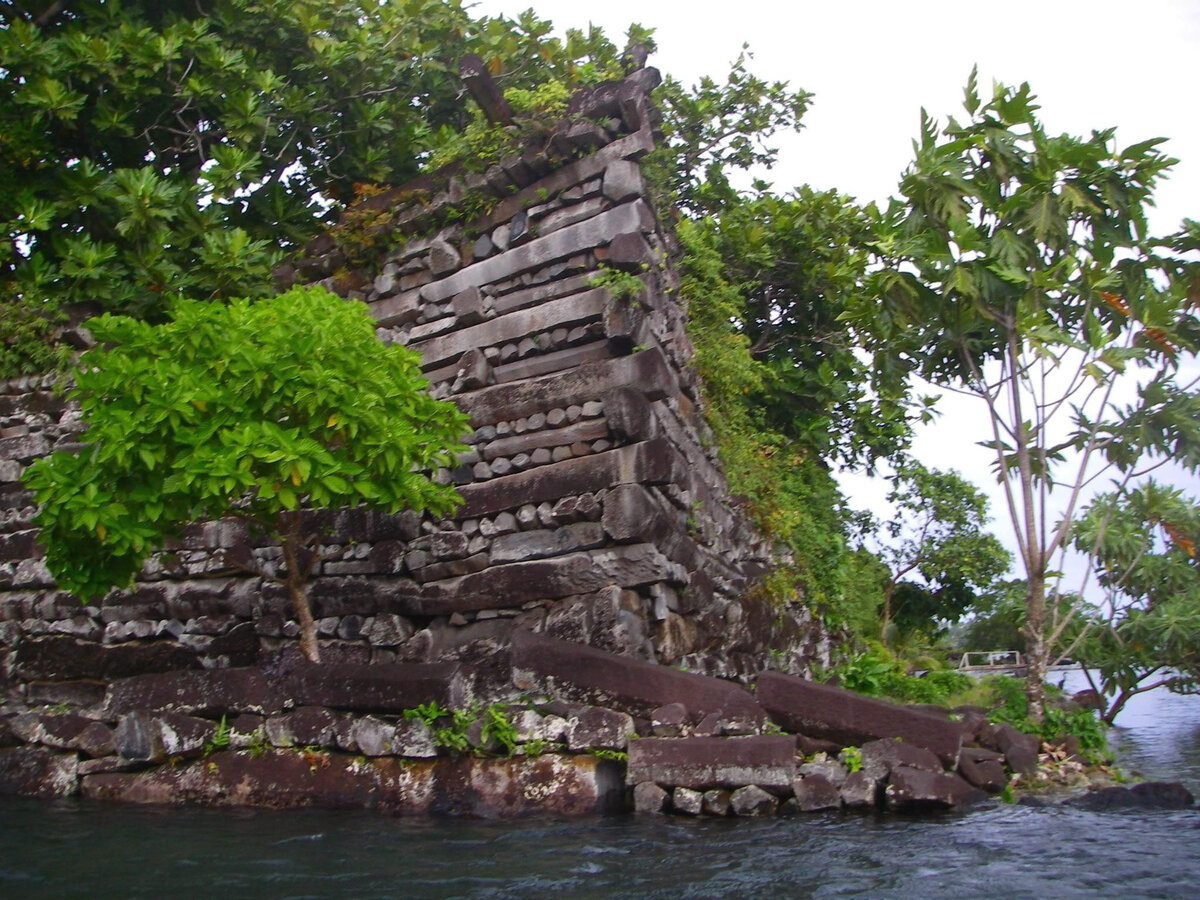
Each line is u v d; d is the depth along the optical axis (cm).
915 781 651
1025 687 948
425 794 701
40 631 1085
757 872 520
